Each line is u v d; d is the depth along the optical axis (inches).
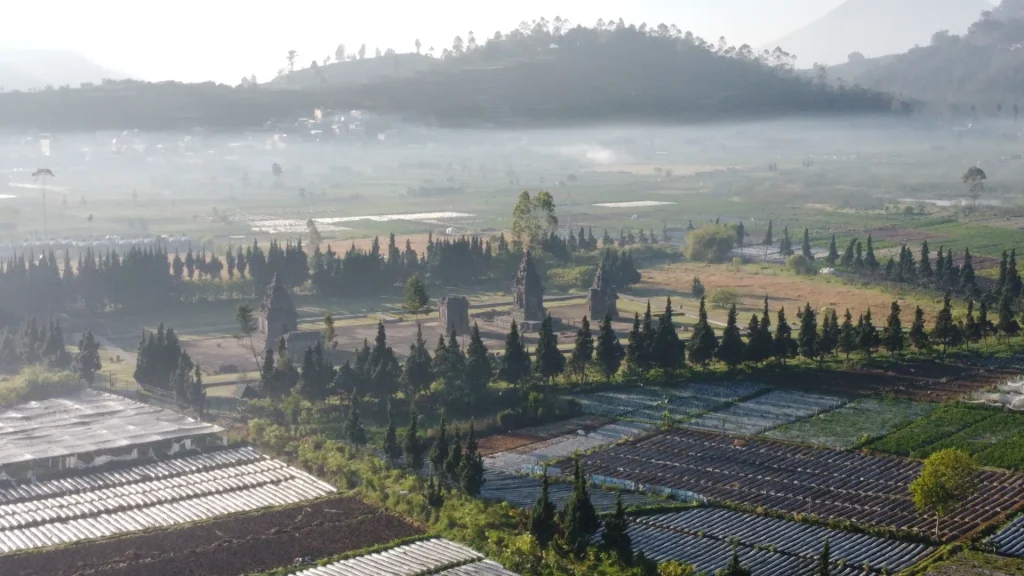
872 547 6176.2
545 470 7047.2
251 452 7657.5
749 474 7421.3
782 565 5890.8
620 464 7608.3
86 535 6186.0
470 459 6747.1
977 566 5890.8
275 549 5994.1
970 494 6815.9
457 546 6033.5
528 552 5772.6
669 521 6550.2
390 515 6510.8
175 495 6815.9
